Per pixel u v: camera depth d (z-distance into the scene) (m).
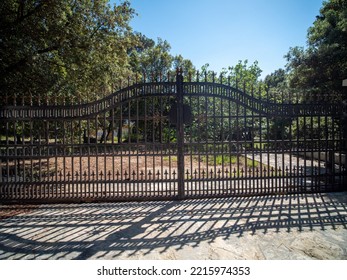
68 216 4.36
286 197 5.25
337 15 13.84
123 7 12.55
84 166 10.08
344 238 3.44
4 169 8.55
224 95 5.23
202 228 3.82
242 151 5.33
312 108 5.37
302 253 3.06
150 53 27.17
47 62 9.66
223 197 5.28
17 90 8.11
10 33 8.25
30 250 3.20
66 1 9.48
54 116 5.07
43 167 9.59
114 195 5.17
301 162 10.23
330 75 13.57
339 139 5.46
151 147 5.21
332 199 5.07
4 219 4.24
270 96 5.48
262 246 3.26
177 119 5.12
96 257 3.03
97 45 11.38
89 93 10.79
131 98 5.11
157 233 3.66
